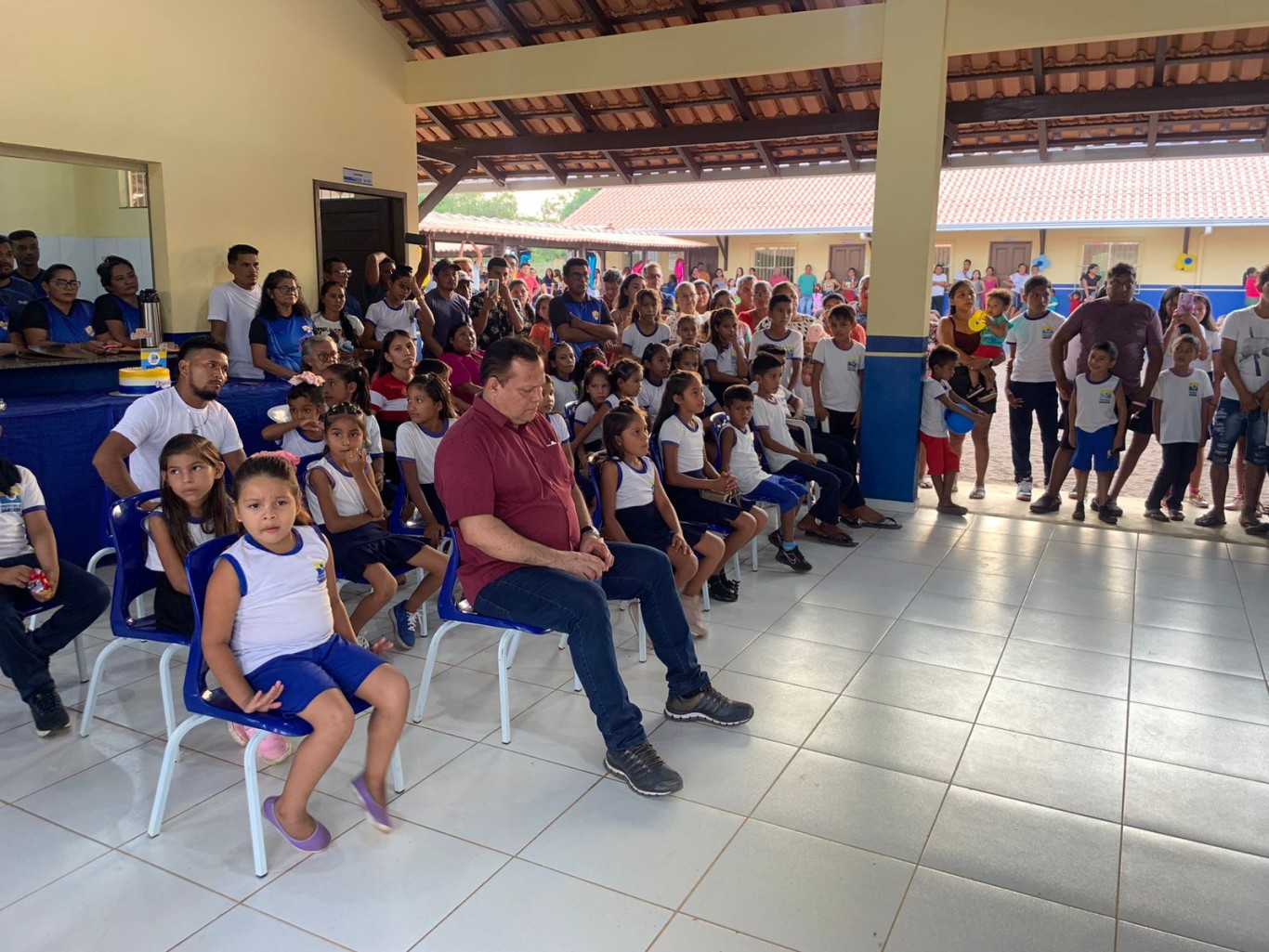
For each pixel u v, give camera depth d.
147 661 3.53
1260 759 2.89
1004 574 4.73
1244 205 14.66
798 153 8.41
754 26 5.93
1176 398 5.60
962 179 17.56
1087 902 2.21
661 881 2.25
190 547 2.79
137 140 5.20
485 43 7.02
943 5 5.46
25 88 4.65
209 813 2.52
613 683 2.68
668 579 3.01
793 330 6.50
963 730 3.05
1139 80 6.50
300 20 6.12
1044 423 6.28
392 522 3.99
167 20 5.29
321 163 6.39
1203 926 2.13
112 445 3.34
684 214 17.81
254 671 2.35
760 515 4.14
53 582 2.98
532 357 2.73
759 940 2.05
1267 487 6.73
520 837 2.43
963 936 2.08
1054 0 5.27
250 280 5.50
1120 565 4.90
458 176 8.35
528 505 2.82
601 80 6.39
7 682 3.31
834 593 4.41
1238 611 4.20
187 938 2.04
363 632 3.84
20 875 2.25
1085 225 15.10
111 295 5.17
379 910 2.14
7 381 4.64
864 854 2.37
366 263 6.96
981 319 6.30
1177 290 6.64
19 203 6.02
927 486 6.77
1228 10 4.96
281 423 4.23
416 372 4.98
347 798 2.60
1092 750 2.93
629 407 3.64
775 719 3.12
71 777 2.69
